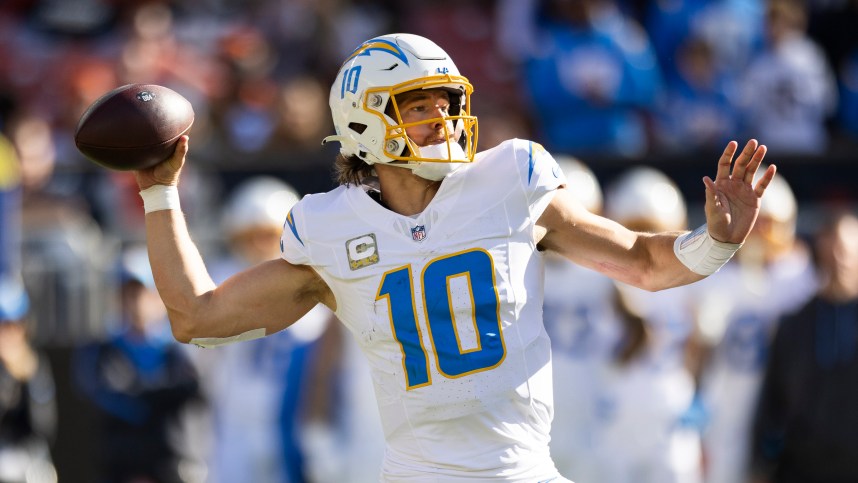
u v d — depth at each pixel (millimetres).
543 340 12156
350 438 24594
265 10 38188
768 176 11891
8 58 36406
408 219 12062
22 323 24828
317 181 28672
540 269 12227
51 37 37000
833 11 36438
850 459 21516
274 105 33812
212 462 25141
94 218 28969
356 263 12102
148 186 12516
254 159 28641
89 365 24734
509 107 35250
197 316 12242
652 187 25156
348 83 12391
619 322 24281
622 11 35094
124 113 12148
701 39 34250
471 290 11836
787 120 33750
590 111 32125
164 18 37344
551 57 32562
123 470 24109
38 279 27078
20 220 27797
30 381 24891
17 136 29188
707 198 12008
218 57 36438
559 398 24516
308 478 24719
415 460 12141
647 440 24062
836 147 31641
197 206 28172
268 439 24812
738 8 34594
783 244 25812
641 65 32750
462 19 37062
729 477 25031
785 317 22219
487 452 11930
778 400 22219
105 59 36156
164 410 24297
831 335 21719
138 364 24391
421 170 12047
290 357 24844
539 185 12102
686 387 24469
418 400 11969
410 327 11922
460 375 11812
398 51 12242
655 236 12445
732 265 25531
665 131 33844
